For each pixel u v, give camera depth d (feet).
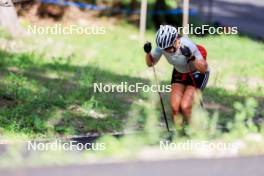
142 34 174.40
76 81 127.24
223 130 85.51
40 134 89.61
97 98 113.19
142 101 114.11
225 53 176.65
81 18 197.88
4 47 156.66
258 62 167.73
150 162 60.34
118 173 56.34
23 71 132.98
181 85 83.56
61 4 195.21
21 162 62.75
